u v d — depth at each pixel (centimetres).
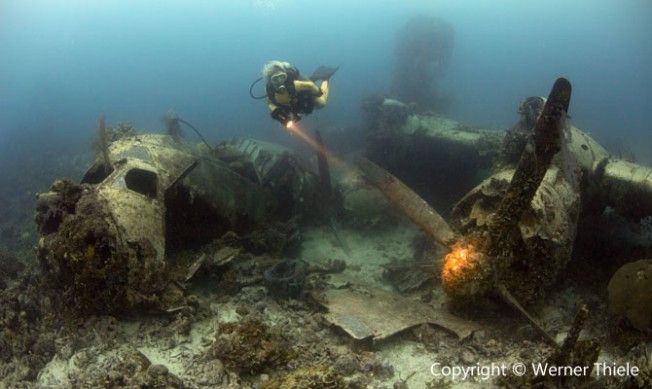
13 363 478
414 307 562
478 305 533
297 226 822
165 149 668
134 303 505
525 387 399
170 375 425
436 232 513
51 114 5044
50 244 517
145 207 549
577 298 590
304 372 407
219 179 714
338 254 803
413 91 2248
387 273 696
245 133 2461
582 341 397
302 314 561
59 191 562
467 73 5347
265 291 607
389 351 491
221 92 6062
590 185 672
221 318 556
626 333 486
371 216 900
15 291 616
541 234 488
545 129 402
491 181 536
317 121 2295
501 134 887
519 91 3878
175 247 684
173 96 5881
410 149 1006
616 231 714
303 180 886
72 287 518
